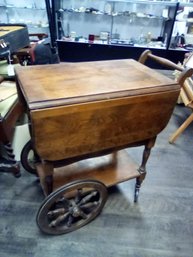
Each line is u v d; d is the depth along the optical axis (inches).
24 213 51.7
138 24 142.4
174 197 57.9
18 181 59.9
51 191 43.9
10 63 70.9
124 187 59.5
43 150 35.7
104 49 139.2
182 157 72.0
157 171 65.8
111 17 140.8
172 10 126.2
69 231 47.8
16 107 59.5
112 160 55.3
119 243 46.9
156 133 44.8
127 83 39.7
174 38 137.0
